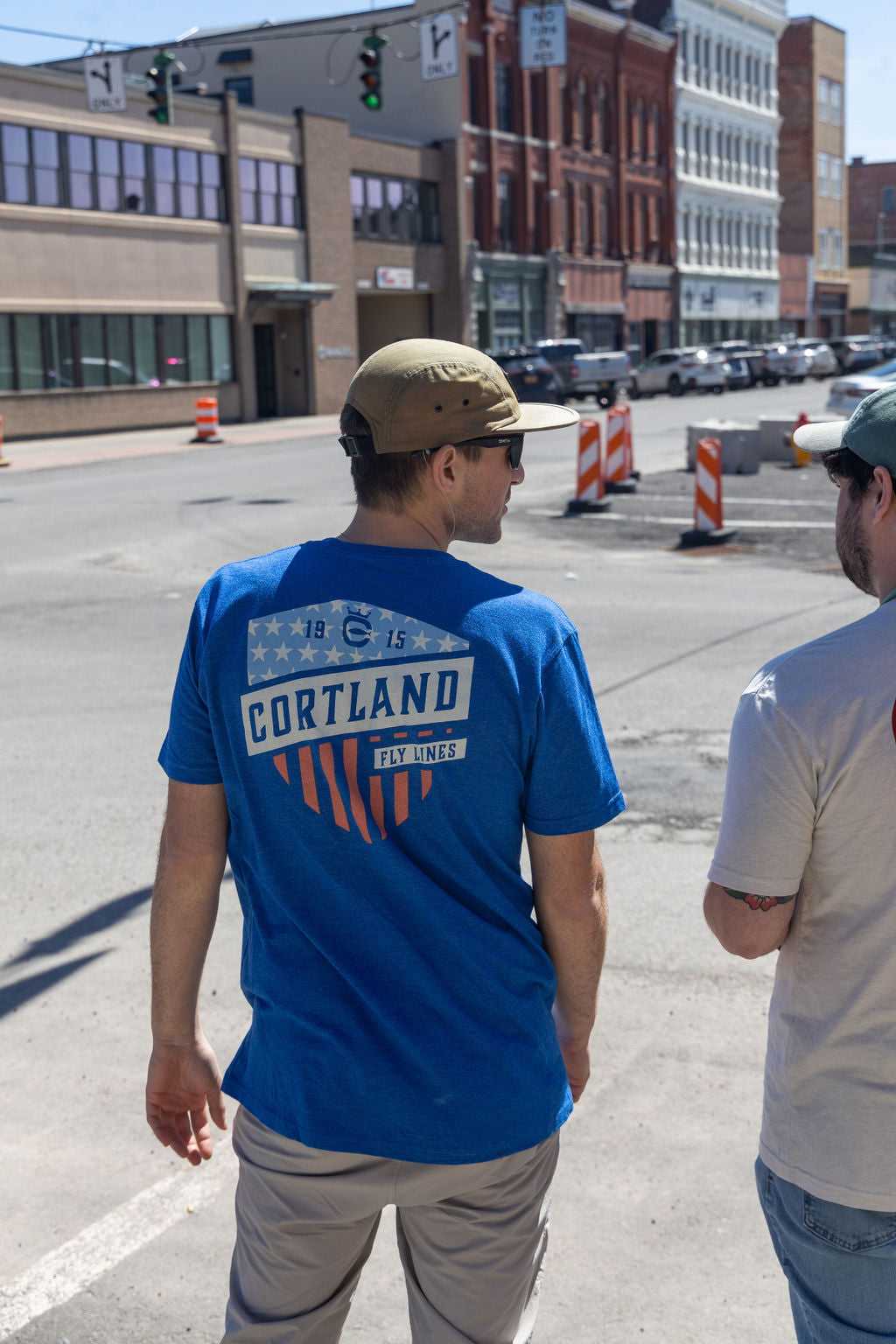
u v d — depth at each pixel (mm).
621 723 7547
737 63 69625
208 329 37844
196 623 1929
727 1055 3877
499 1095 1809
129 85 34375
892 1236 1778
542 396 40906
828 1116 1797
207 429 30953
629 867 5426
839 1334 1838
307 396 41969
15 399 31969
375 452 1869
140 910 5035
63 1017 4199
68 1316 2834
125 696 8391
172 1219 3168
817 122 78062
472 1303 1896
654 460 24766
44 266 32500
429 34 25031
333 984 1828
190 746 1938
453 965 1812
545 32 32438
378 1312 2846
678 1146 3406
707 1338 2713
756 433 22422
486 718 1789
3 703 8273
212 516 16969
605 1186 3236
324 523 16250
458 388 1854
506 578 12539
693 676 8602
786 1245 1879
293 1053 1837
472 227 49031
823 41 77688
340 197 42188
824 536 15250
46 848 5719
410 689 1797
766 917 1789
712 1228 3066
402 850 1807
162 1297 2893
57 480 22375
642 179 60688
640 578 12562
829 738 1725
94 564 13531
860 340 62500
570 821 1857
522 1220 1884
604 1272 2922
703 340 67250
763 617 10539
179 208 36438
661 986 4340
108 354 34625
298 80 47906
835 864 1762
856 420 1814
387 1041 1801
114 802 6344
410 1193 1821
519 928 1875
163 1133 2160
